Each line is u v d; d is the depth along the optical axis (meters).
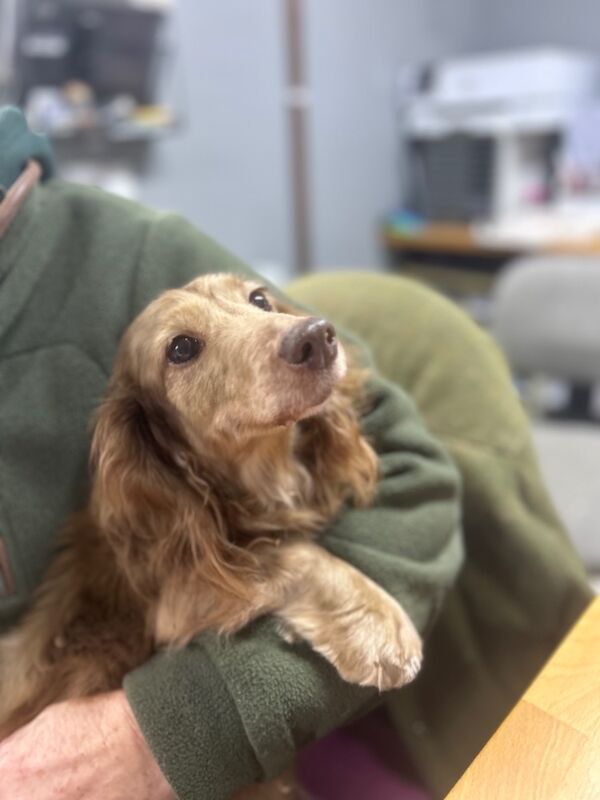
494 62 1.15
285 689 0.29
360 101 1.20
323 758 0.44
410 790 0.41
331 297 0.51
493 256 1.20
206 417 0.34
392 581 0.33
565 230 1.05
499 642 0.43
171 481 0.35
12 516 0.34
